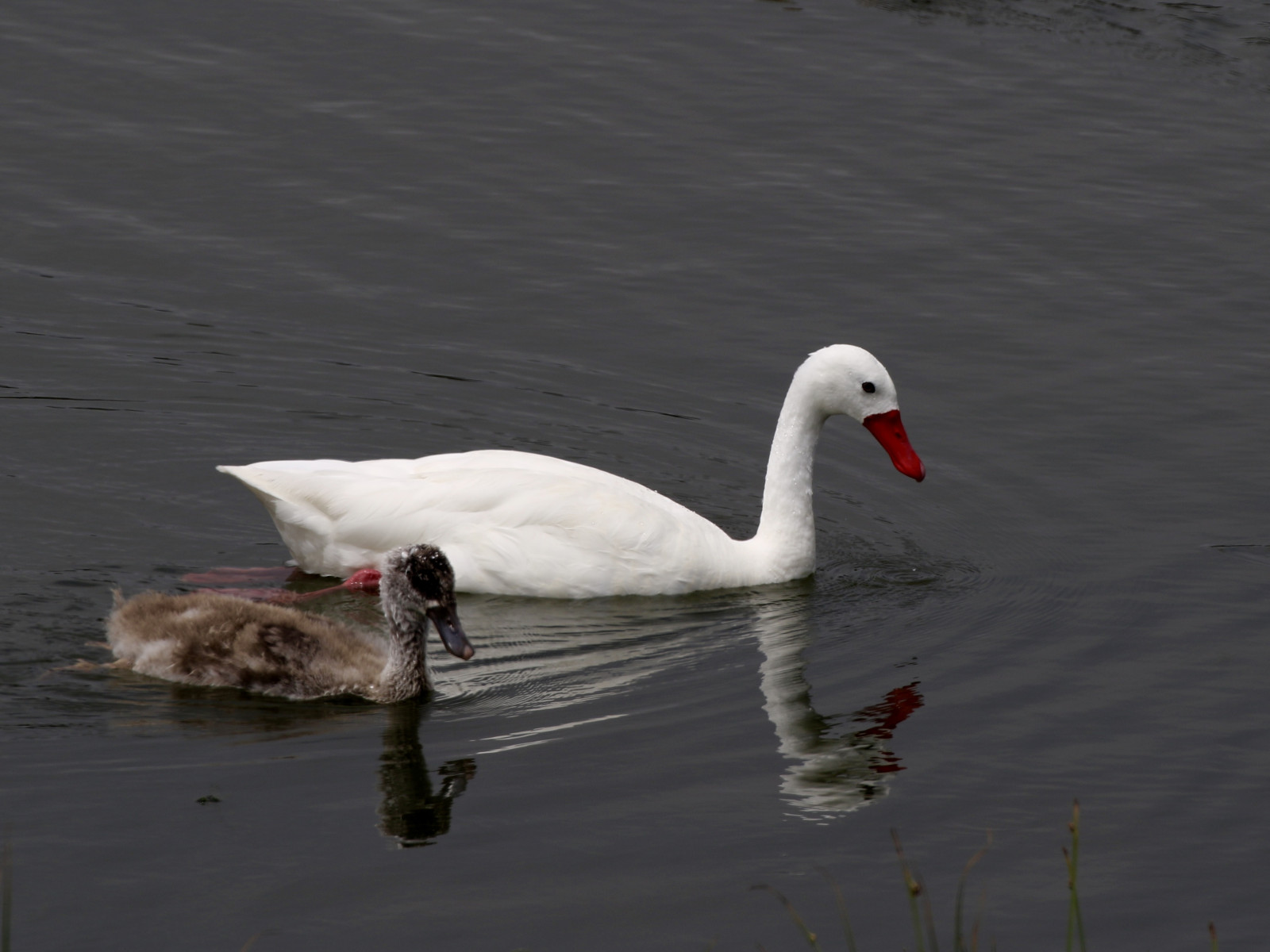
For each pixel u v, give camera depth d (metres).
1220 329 18.97
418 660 11.96
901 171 22.17
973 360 18.31
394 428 16.88
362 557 13.93
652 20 26.20
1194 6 27.47
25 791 10.33
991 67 25.03
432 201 21.08
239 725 11.45
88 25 25.02
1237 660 12.88
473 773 10.81
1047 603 14.00
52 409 16.69
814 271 19.95
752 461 16.64
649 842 10.02
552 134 22.69
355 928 9.02
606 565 13.98
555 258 20.03
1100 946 9.22
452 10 26.20
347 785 10.57
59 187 20.86
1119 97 24.27
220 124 22.53
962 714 11.96
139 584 13.68
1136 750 11.43
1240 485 16.03
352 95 23.44
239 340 18.12
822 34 25.92
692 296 19.39
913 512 15.90
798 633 13.46
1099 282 19.91
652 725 11.62
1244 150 22.91
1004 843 10.21
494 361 18.09
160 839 9.80
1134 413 17.34
